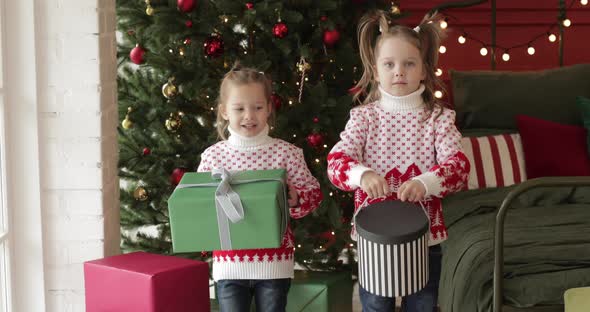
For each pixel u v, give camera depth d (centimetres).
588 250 229
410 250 203
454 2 379
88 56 250
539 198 295
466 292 227
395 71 222
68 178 254
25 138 246
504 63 399
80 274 257
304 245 299
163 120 293
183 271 226
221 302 230
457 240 262
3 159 240
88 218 255
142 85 299
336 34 281
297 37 282
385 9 307
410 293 206
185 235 211
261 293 231
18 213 248
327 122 281
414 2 393
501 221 205
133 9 294
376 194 209
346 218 306
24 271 251
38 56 248
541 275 218
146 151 288
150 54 284
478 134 342
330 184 286
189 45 282
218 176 217
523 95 348
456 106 357
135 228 308
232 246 211
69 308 258
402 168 226
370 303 217
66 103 251
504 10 394
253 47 291
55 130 252
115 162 276
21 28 243
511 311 210
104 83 258
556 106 346
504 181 320
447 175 212
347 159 217
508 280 218
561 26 389
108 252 264
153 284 218
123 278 224
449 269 252
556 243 237
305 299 289
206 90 292
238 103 232
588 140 326
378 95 239
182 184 218
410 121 226
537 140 324
